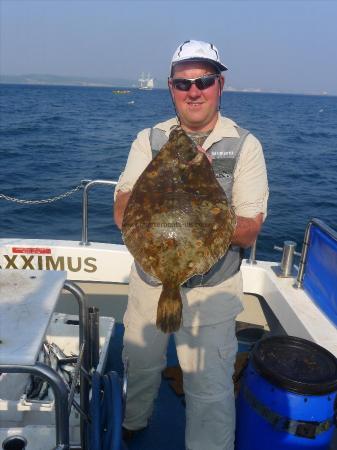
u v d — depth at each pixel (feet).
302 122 153.99
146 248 6.72
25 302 6.06
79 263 13.75
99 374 7.73
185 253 6.65
